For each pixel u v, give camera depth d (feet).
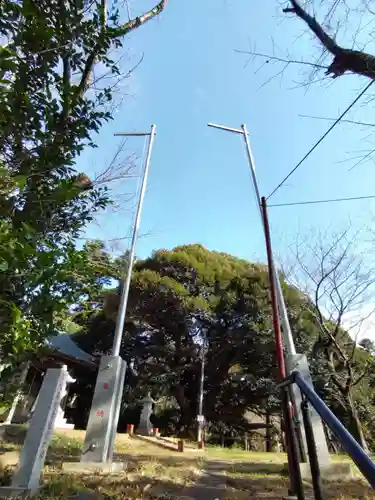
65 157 11.12
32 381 44.27
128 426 52.70
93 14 12.77
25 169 10.24
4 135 9.99
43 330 9.39
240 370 77.00
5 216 9.19
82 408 71.36
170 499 14.83
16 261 8.00
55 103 11.07
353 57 15.43
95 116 12.12
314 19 16.17
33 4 10.71
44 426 14.78
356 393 63.16
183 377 77.41
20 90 10.30
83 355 73.00
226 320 72.23
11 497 12.60
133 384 74.23
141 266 73.72
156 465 24.61
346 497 16.47
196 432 67.77
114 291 65.26
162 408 78.18
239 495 16.40
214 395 74.02
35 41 10.93
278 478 21.80
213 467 27.22
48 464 22.15
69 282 10.30
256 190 29.63
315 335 65.26
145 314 68.90
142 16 16.75
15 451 23.39
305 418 8.82
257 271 74.18
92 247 14.76
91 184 13.62
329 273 72.95
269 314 69.67
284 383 11.29
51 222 10.80
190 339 73.87
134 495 14.44
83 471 20.40
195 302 65.31
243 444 72.59
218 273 73.20
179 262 71.15
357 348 65.21
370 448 59.41
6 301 8.30
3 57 8.86
